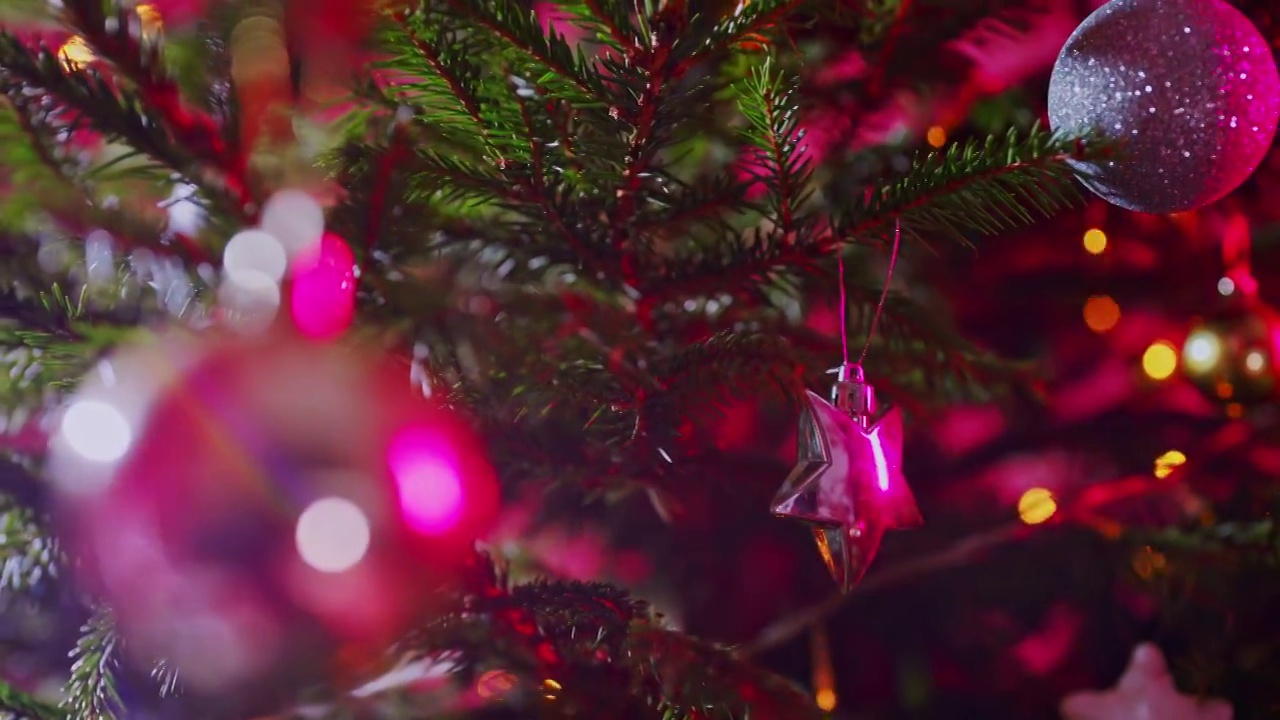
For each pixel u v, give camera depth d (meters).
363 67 0.61
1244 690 0.65
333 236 0.55
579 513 0.72
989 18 0.64
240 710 0.55
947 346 0.64
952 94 0.67
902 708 0.69
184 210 0.60
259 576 0.51
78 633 0.64
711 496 0.72
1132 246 0.71
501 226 0.61
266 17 0.62
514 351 0.57
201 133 0.59
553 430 0.63
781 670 0.70
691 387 0.58
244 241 0.55
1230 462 0.68
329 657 0.54
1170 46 0.54
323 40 0.60
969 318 0.74
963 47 0.65
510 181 0.57
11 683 0.61
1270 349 0.66
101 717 0.57
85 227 0.59
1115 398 0.72
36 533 0.57
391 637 0.54
